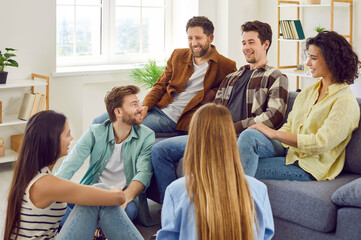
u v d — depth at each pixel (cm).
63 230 199
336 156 255
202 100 345
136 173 289
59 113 194
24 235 190
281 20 522
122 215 207
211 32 351
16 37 432
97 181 291
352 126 249
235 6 545
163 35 566
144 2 546
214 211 139
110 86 514
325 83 261
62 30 501
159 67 493
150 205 332
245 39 316
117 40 537
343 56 251
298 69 528
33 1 436
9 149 438
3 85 396
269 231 152
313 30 530
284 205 240
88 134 285
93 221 203
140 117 286
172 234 148
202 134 146
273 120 288
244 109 311
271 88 299
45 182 187
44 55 450
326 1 512
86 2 511
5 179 389
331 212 224
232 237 138
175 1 559
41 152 187
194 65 357
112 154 287
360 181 224
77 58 513
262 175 259
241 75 320
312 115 258
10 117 424
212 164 143
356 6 489
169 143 290
